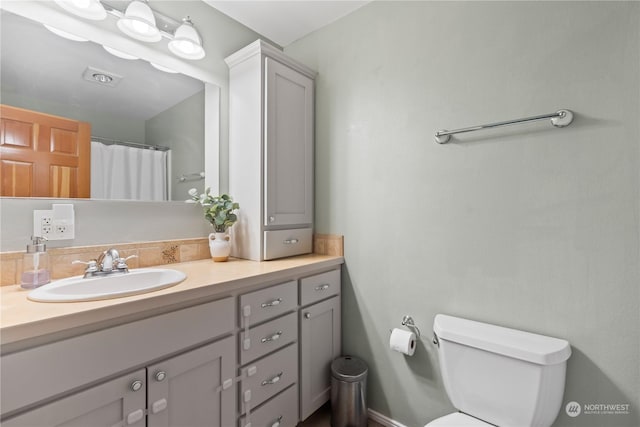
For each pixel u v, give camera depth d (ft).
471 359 3.84
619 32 3.38
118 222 4.58
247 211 5.58
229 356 3.84
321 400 5.34
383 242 5.38
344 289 5.92
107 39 4.45
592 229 3.53
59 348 2.52
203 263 5.17
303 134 6.08
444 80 4.68
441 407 4.74
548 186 3.81
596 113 3.50
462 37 4.51
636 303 3.30
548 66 3.81
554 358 3.34
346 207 5.90
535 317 3.89
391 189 5.27
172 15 5.18
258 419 4.19
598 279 3.50
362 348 5.66
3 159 3.66
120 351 2.87
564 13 3.70
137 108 4.83
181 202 5.34
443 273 4.69
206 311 3.59
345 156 5.92
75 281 3.62
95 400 2.70
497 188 4.19
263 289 4.32
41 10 3.88
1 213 3.59
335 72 6.09
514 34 4.06
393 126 5.25
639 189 3.28
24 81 3.82
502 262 4.15
